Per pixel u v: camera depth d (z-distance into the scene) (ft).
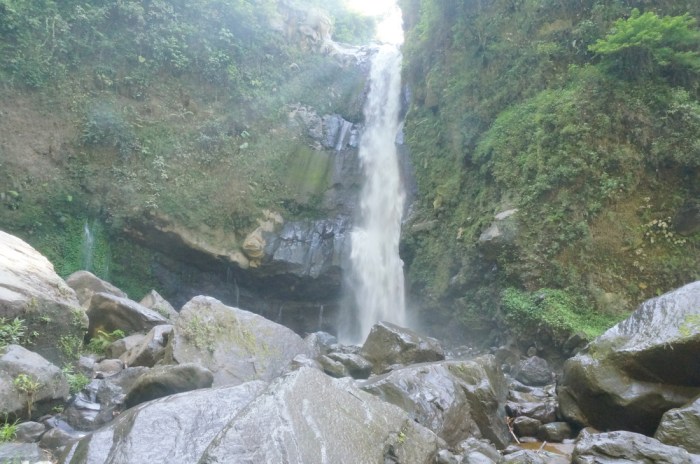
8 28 60.08
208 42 73.46
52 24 62.90
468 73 51.06
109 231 61.00
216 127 69.21
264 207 67.31
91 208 59.98
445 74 54.24
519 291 37.70
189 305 29.76
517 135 42.65
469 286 42.65
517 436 22.59
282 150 71.92
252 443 14.48
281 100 76.02
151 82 68.33
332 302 66.74
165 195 62.34
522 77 45.68
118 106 65.16
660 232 36.70
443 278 46.11
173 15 72.18
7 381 20.45
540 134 40.50
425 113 57.98
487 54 49.16
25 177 57.77
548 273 37.01
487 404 22.41
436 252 48.06
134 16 68.80
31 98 60.34
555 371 33.65
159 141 65.77
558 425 22.22
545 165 39.58
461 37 52.80
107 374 28.55
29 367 21.36
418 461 16.69
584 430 19.21
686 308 21.01
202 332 28.71
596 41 41.57
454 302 44.39
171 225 61.62
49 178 58.95
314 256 65.21
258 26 78.23
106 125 62.44
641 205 37.58
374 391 21.18
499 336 39.27
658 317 21.48
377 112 74.79
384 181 66.44
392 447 16.43
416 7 66.95
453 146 50.62
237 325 30.30
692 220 36.09
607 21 42.98
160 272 63.41
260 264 64.08
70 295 30.01
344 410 16.75
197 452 15.74
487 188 44.29
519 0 48.34
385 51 80.69
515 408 23.68
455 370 23.66
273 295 66.39
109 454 15.80
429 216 51.21
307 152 73.15
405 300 53.52
